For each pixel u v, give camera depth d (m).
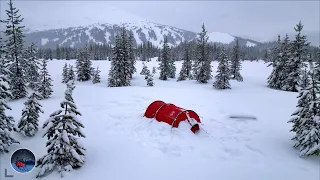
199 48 39.34
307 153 7.38
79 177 6.16
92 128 10.00
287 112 14.14
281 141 9.20
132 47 46.41
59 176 6.06
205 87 33.31
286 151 8.29
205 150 8.10
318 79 7.90
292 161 7.57
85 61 46.44
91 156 7.42
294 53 30.67
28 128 8.63
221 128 10.43
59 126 6.13
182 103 15.47
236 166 7.17
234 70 42.81
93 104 14.34
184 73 44.47
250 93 24.97
